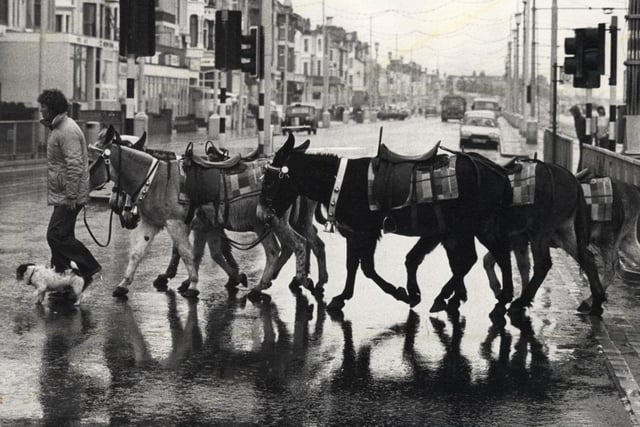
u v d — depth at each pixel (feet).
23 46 192.75
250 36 104.32
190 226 44.86
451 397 29.94
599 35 70.49
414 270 42.91
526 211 41.24
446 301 44.37
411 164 40.88
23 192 91.40
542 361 34.40
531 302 42.01
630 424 27.55
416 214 40.75
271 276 44.57
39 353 34.17
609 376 32.53
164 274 46.88
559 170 41.78
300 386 30.81
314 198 41.63
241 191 43.96
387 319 40.78
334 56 546.67
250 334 37.68
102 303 42.68
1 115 159.94
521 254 44.29
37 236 62.28
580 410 28.81
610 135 105.19
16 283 46.60
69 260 43.65
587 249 41.88
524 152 172.96
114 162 43.96
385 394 30.14
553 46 171.63
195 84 286.87
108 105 206.49
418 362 34.04
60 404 28.50
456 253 41.50
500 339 37.60
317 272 52.34
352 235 41.83
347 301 44.37
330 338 37.29
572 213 41.73
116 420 27.20
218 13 104.17
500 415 28.22
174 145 172.55
